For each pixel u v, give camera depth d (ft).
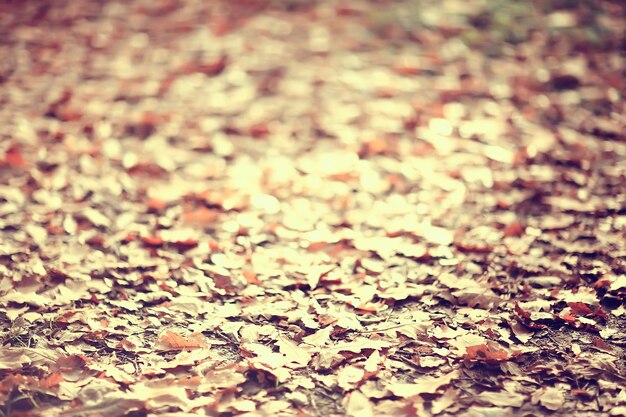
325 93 12.70
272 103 12.42
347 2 17.07
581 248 9.78
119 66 13.92
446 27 15.20
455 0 16.28
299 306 9.16
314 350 8.72
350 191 10.73
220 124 11.95
